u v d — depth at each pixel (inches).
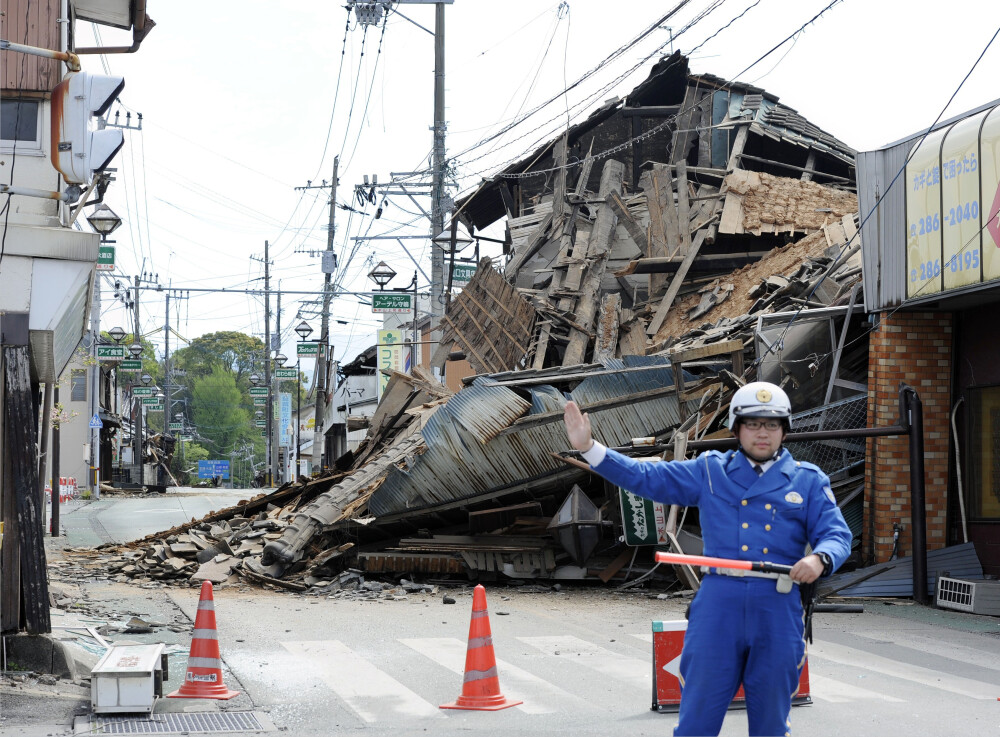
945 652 392.2
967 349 548.4
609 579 576.4
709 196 988.6
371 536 628.4
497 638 415.8
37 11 366.0
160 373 4227.4
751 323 616.1
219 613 480.7
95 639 398.3
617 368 584.1
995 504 527.8
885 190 555.5
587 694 314.3
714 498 180.9
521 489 588.4
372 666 355.6
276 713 290.7
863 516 558.6
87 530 978.7
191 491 2124.8
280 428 2630.4
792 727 272.8
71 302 337.7
